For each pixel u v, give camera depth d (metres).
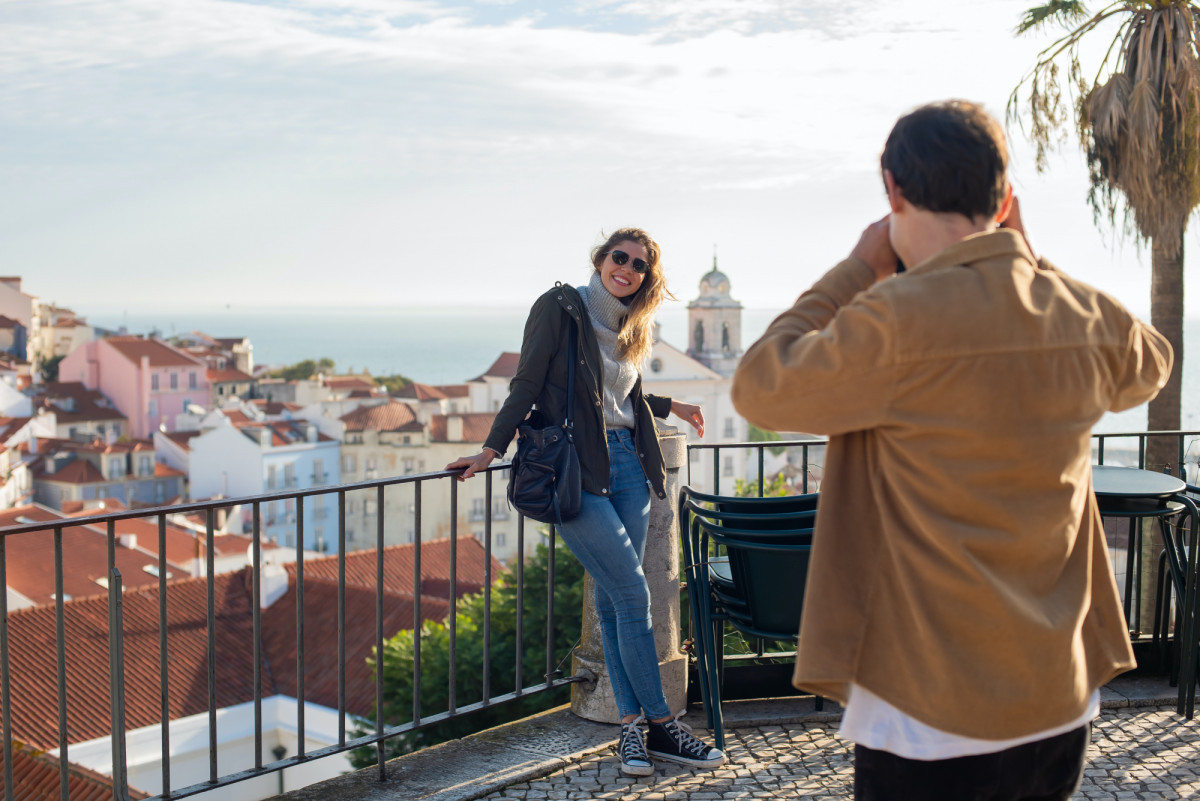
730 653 4.10
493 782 2.81
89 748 23.34
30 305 126.19
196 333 150.25
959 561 1.26
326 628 30.91
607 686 3.22
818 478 3.39
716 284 91.44
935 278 1.27
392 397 97.75
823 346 1.27
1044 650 1.28
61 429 100.62
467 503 75.69
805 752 2.97
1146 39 8.27
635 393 2.96
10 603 34.72
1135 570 3.97
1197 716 3.14
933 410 1.26
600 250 2.87
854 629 1.35
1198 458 3.81
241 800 25.86
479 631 17.11
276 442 77.44
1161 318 8.80
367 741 2.88
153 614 29.41
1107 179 8.59
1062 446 1.28
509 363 102.56
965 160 1.31
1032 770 1.35
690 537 2.96
